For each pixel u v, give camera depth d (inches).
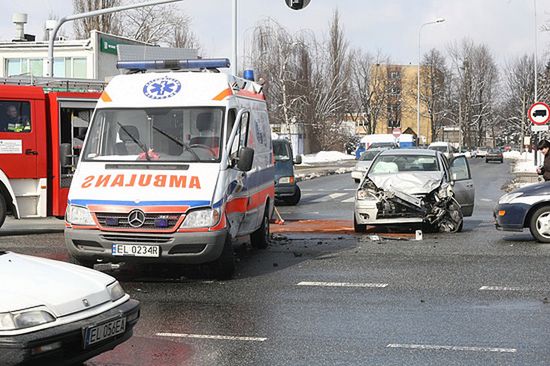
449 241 536.7
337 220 713.0
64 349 197.6
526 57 3850.9
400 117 4165.8
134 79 439.2
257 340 272.2
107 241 369.1
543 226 519.5
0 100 564.1
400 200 567.2
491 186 1251.2
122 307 218.2
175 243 365.1
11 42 1560.0
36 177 578.9
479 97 4131.4
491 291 355.9
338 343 266.7
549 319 299.4
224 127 411.2
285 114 2202.3
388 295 349.7
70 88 653.9
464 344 263.3
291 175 894.4
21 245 531.2
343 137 2679.6
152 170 391.2
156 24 2193.7
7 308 192.2
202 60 473.1
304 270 421.7
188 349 261.4
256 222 478.3
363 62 3560.5
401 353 252.8
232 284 382.0
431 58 4015.8
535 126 1007.6
